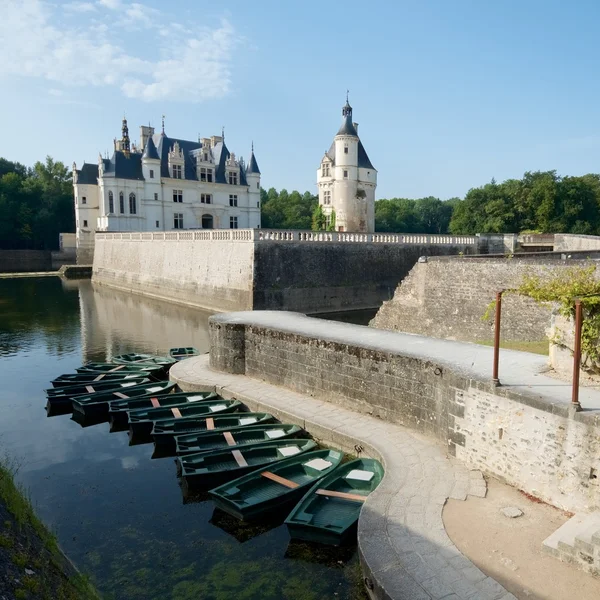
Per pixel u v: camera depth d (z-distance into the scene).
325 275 38.59
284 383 17.08
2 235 86.06
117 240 58.16
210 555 9.55
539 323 20.75
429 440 12.50
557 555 7.77
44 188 91.50
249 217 77.69
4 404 18.56
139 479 12.70
